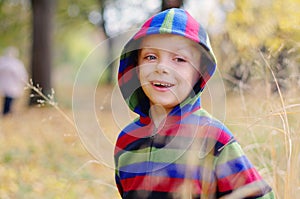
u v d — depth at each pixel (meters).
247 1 4.80
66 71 28.73
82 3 18.36
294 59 3.24
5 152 5.63
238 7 4.85
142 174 1.97
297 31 4.26
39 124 6.86
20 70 10.27
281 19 4.38
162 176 1.90
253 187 1.85
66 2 18.12
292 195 2.18
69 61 30.78
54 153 5.40
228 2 5.09
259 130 2.93
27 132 6.82
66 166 4.93
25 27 18.30
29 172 4.88
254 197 1.85
